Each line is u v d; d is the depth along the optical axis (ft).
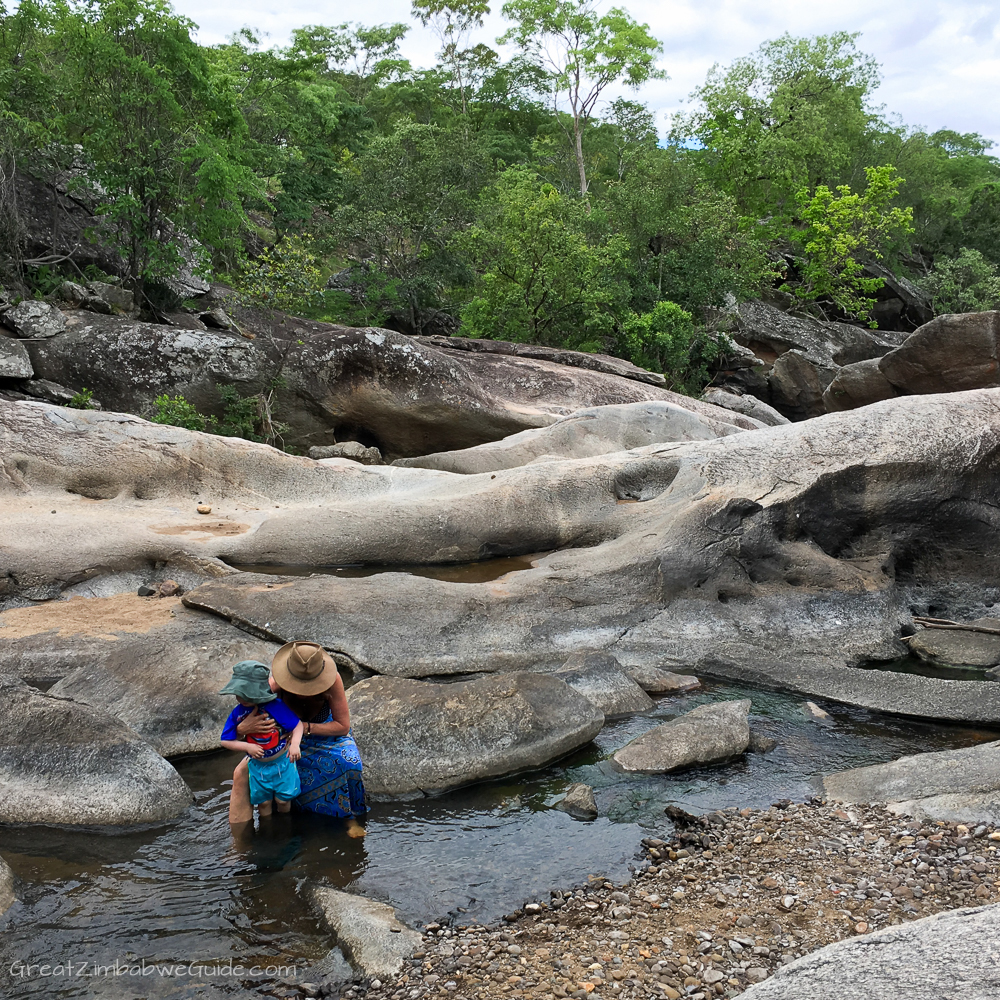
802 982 9.61
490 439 55.42
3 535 28.09
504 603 26.53
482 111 165.17
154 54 57.00
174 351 51.01
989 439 30.78
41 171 58.03
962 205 162.61
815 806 17.29
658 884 14.37
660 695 23.61
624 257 92.79
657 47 123.95
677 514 30.42
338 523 31.83
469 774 18.07
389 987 11.76
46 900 13.75
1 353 47.39
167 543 29.27
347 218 87.51
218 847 15.51
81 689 20.17
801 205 124.67
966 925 10.03
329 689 16.29
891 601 29.60
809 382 89.25
